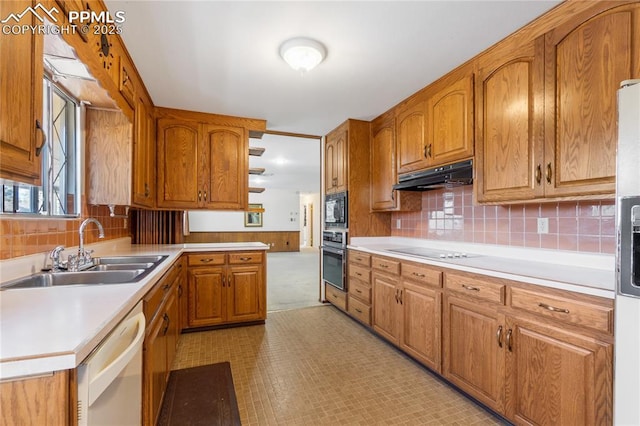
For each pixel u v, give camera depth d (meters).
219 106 3.00
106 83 1.60
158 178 3.01
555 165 1.61
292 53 1.92
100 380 0.80
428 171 2.51
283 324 3.28
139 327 1.14
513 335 1.60
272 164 6.12
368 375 2.20
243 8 1.58
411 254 2.48
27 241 1.50
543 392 1.46
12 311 0.94
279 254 9.97
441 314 2.08
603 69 1.41
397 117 2.97
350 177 3.44
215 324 3.09
